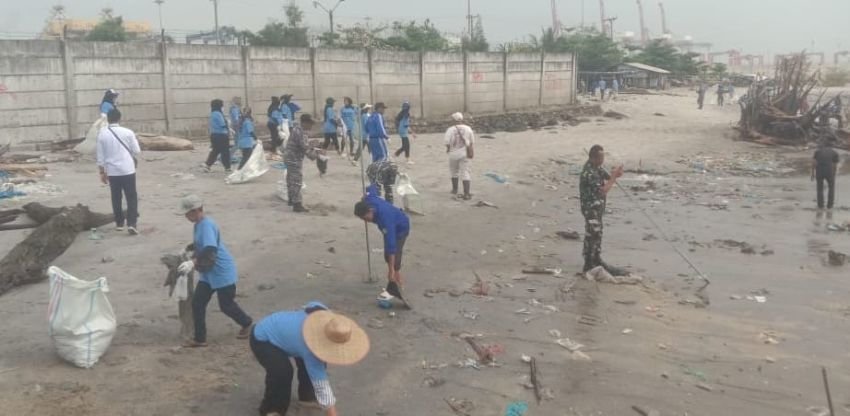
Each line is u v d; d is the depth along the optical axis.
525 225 12.91
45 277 7.89
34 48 18.39
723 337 7.47
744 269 10.33
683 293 9.09
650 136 30.59
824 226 13.55
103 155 9.61
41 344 6.05
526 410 5.52
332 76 27.39
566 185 18.14
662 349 7.02
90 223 9.98
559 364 6.47
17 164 14.88
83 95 19.52
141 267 8.42
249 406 5.27
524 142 26.94
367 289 8.33
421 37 48.44
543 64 39.84
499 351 6.68
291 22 50.91
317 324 4.67
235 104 17.08
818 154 15.27
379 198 7.86
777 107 32.19
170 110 21.78
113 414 4.97
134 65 20.70
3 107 17.91
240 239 10.05
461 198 14.86
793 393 6.12
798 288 9.40
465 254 10.45
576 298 8.54
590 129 32.84
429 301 8.04
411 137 26.56
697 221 13.93
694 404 5.80
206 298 6.23
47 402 5.03
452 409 5.49
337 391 5.69
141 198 12.41
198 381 5.59
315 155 12.02
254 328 5.07
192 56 22.27
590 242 9.54
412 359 6.37
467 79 34.62
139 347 6.15
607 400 5.78
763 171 21.48
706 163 23.28
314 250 9.76
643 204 15.81
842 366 6.77
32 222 10.06
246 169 14.33
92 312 5.72
